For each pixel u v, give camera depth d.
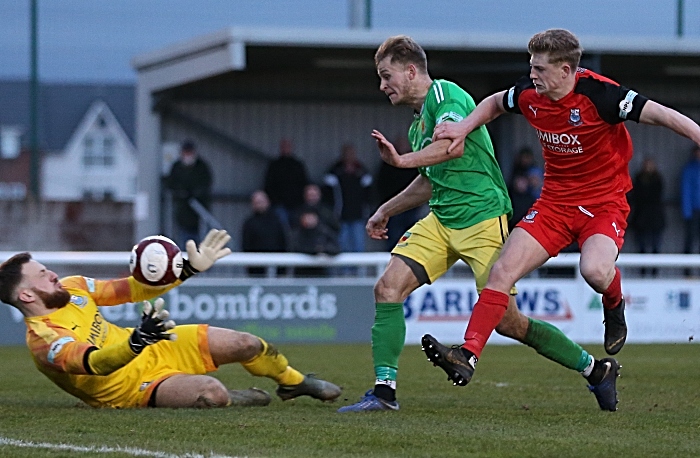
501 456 12.01
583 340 37.00
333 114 48.22
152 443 12.79
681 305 37.81
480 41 43.47
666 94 49.94
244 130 47.56
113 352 14.83
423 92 16.62
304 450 12.32
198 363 16.44
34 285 15.38
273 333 35.44
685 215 46.31
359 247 42.81
